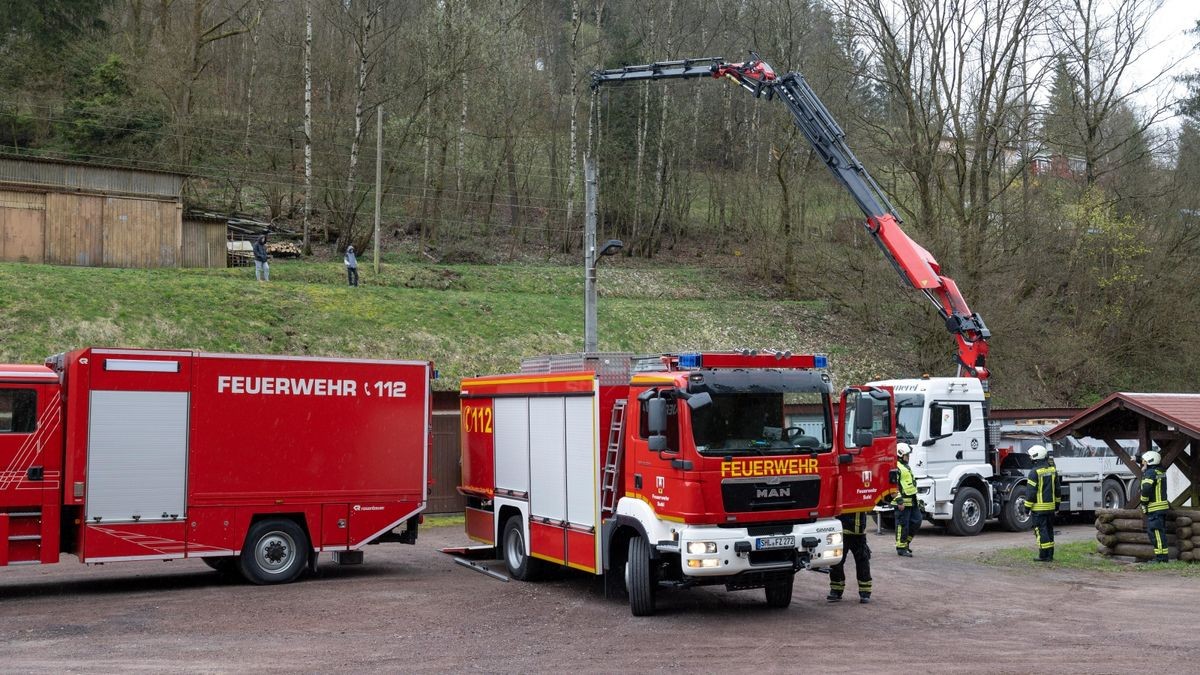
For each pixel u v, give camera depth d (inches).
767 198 1802.4
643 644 387.2
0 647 372.8
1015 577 580.4
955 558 666.8
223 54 1962.4
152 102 1678.2
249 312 1096.8
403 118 1780.3
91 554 495.8
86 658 354.3
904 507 677.9
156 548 512.4
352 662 351.9
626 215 2080.5
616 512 466.0
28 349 910.4
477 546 722.2
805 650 374.3
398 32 1801.2
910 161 1393.9
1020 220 1380.4
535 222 2030.0
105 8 1857.8
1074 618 445.1
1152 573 589.3
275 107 1798.7
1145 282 1423.5
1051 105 1429.6
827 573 599.5
